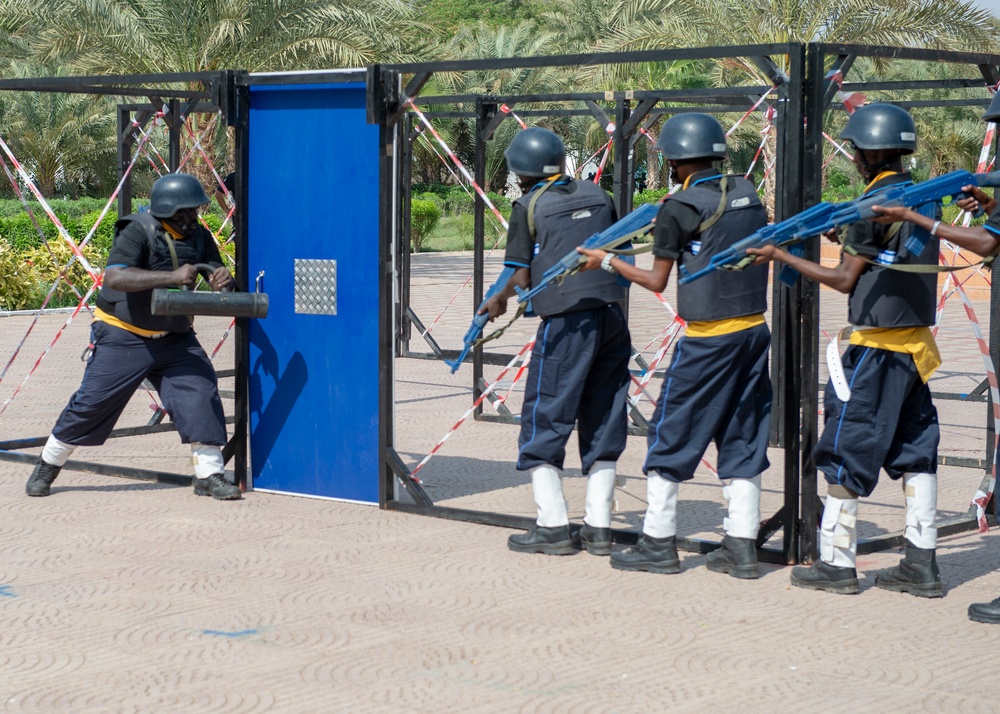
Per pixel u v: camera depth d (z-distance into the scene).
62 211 31.09
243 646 4.21
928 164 27.69
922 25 17.39
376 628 4.40
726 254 4.66
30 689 3.81
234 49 20.59
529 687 3.85
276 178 6.39
